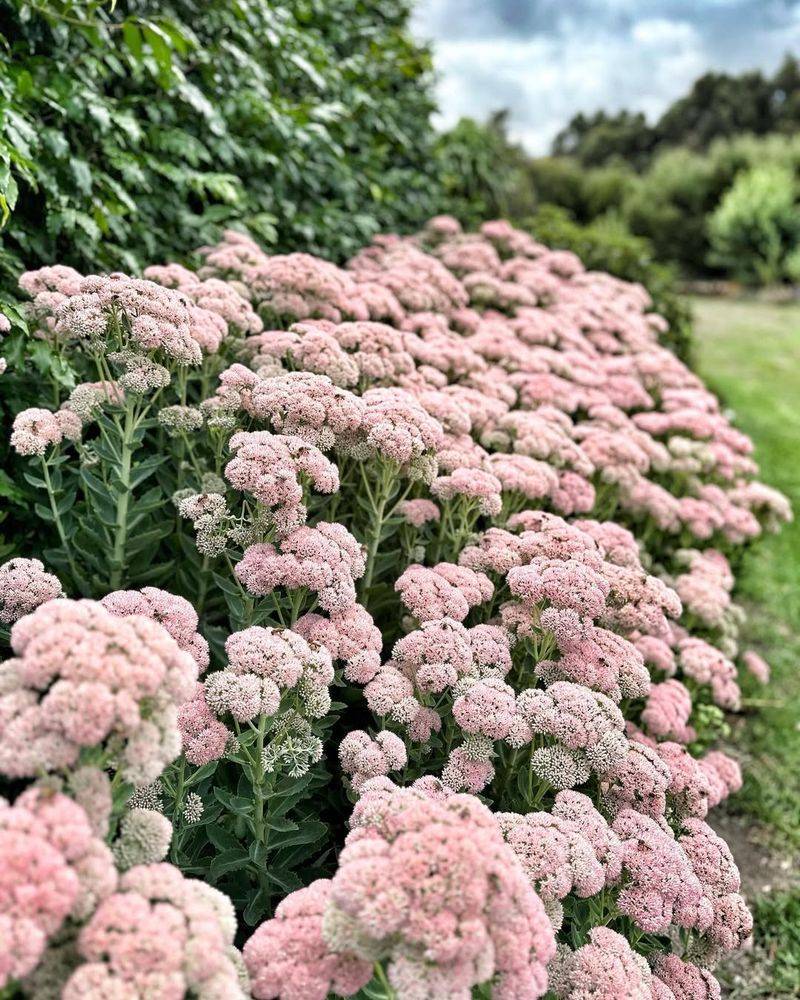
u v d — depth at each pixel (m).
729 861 2.65
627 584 3.31
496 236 7.40
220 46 4.77
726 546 5.51
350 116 6.37
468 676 2.63
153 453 3.64
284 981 1.68
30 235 3.62
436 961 1.57
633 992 1.96
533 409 4.80
